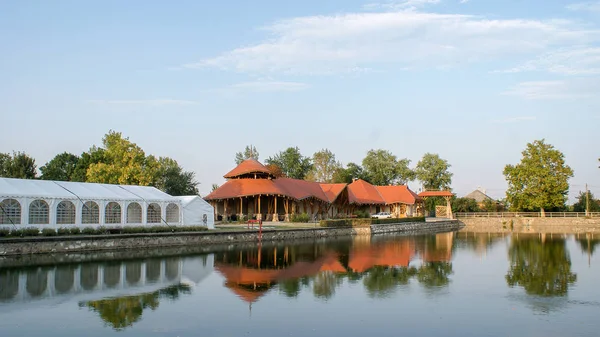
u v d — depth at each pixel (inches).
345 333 570.6
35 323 601.6
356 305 707.4
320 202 3125.0
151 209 1718.8
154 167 2819.9
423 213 4220.0
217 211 2723.9
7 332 564.4
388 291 811.4
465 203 4323.3
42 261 1118.4
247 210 2802.7
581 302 733.9
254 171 2760.8
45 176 3430.1
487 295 783.1
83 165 3029.0
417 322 619.2
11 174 3139.8
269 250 1488.7
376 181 5059.1
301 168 4911.4
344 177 4407.0
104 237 1370.6
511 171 3806.6
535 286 868.6
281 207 2861.7
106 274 949.8
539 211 3959.2
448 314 660.1
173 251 1393.9
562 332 576.7
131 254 1295.5
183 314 648.4
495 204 4360.2
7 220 1341.0
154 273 970.7
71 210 1483.8
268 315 647.8
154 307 685.9
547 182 3644.2
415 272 1032.8
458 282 906.7
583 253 1480.1
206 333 565.9
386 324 609.3
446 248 1644.9
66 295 756.6
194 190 3641.7
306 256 1325.0
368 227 2534.5
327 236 2229.3
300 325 601.9
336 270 1051.3
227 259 1221.7
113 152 2711.6
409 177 5251.0
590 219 3538.4
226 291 800.9
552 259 1307.8
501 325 606.5
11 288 802.2
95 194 1581.0
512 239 2174.0
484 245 1797.5
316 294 782.5
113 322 607.5
